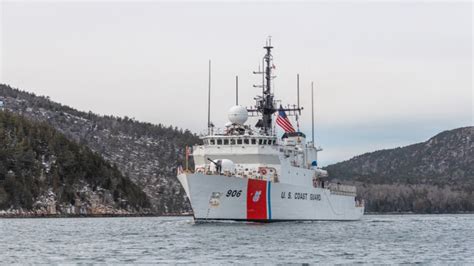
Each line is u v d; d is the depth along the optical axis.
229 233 93.56
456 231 116.88
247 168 108.81
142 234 100.25
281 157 110.50
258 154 107.94
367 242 87.38
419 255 73.44
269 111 120.62
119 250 76.06
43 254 72.88
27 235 102.19
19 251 76.19
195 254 71.38
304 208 116.81
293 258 68.75
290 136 122.94
